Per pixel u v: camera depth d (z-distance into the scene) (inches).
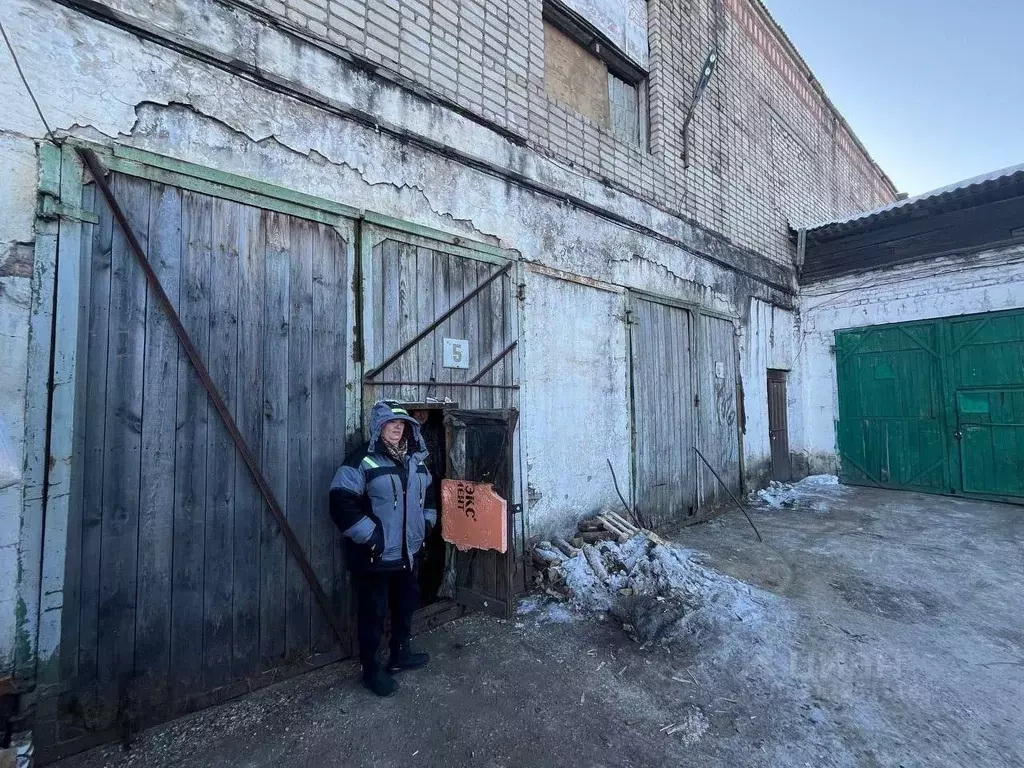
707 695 108.6
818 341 353.7
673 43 245.9
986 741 94.1
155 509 95.1
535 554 163.8
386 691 106.1
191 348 99.0
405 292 134.6
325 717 99.7
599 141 202.5
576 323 188.9
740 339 294.0
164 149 97.5
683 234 247.6
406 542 109.6
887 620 142.7
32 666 82.2
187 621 98.3
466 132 152.1
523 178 168.7
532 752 91.1
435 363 140.7
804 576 174.7
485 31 160.6
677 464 238.4
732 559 190.9
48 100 86.0
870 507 275.7
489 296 157.2
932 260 304.2
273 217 111.9
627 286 212.8
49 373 84.8
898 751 91.4
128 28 93.9
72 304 87.0
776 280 334.0
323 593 116.4
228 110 105.7
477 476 134.1
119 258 92.4
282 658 110.7
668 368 235.9
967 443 292.0
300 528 113.8
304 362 115.4
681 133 250.1
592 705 104.8
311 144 118.0
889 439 322.0
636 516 206.7
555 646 128.6
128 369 92.8
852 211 473.1
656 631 133.4
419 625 135.2
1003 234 278.5
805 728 97.8
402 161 135.4
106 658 89.4
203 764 87.0
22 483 82.1
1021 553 198.2
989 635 134.0
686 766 88.0
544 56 190.1
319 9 121.3
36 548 82.9
